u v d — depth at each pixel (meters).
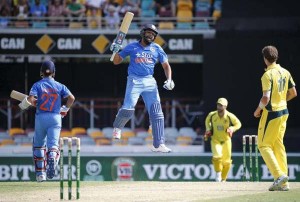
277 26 88.62
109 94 100.31
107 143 91.06
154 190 48.19
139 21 92.50
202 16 93.06
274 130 46.59
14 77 98.88
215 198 43.97
